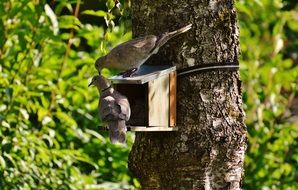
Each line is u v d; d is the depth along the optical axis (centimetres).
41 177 1189
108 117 869
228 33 933
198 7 923
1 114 1178
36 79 1278
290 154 1469
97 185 1299
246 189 1429
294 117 1565
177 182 930
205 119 923
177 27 926
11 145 1185
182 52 923
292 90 1516
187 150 923
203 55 924
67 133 1344
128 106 884
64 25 1268
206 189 927
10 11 1229
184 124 925
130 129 888
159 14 934
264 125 1462
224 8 930
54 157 1220
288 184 1434
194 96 923
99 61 904
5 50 1254
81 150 1355
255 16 1597
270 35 1595
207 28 923
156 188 945
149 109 903
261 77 1512
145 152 944
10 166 1185
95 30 1420
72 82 1336
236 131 934
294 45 1733
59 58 1346
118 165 1384
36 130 1275
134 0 959
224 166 932
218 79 928
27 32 1230
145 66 931
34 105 1238
